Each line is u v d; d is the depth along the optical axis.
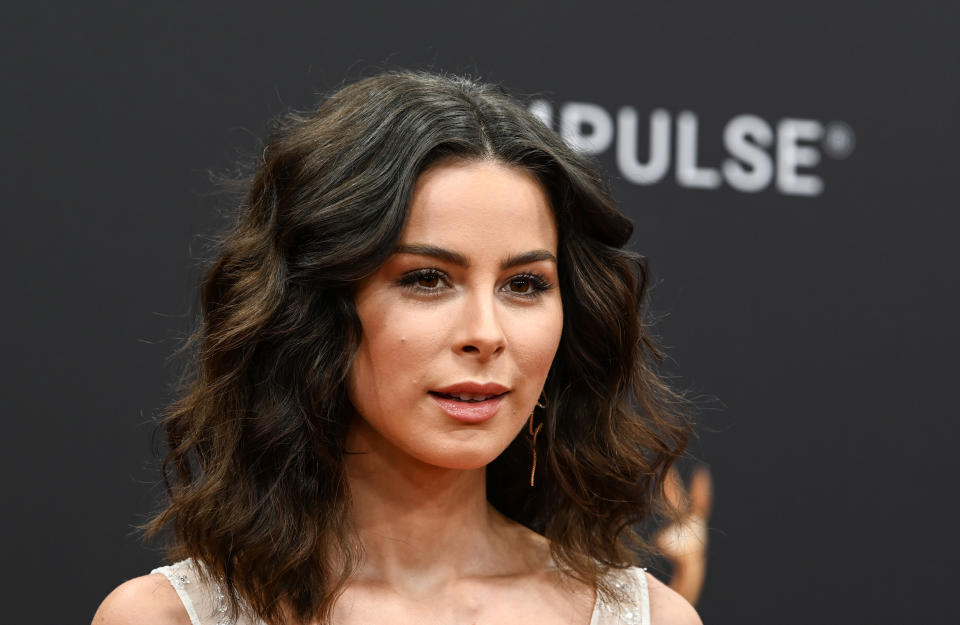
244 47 8.87
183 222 8.70
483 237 5.14
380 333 5.19
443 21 9.28
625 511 6.19
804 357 9.91
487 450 5.22
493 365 5.16
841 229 10.05
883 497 10.04
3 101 8.38
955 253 10.32
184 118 8.72
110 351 8.53
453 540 5.67
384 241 5.10
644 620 5.94
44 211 8.44
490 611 5.62
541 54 9.44
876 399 10.07
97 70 8.58
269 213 5.66
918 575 10.09
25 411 8.36
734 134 9.80
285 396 5.44
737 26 9.87
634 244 9.48
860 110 10.15
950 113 10.34
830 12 10.11
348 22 9.10
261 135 8.87
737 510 9.64
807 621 9.76
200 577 5.53
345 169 5.27
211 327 5.68
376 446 5.52
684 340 9.58
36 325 8.40
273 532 5.38
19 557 8.30
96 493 8.47
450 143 5.20
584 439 6.07
